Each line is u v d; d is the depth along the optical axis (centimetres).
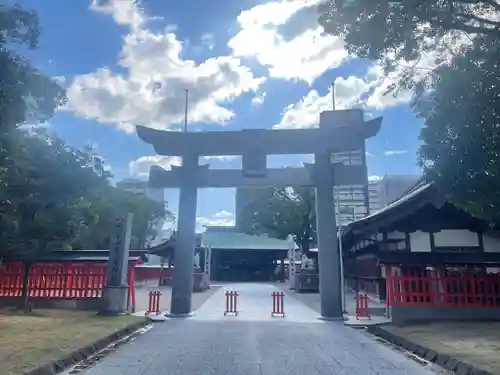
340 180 1827
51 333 1182
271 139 1888
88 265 1964
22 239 1739
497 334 1230
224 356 978
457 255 1680
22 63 904
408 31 848
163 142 1942
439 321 1555
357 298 1802
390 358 978
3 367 773
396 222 1848
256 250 5434
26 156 1612
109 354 1007
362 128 1825
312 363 911
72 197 1808
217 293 3303
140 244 5269
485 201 823
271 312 1992
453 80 762
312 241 4238
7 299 1934
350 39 888
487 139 738
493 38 762
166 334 1327
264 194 4328
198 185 1909
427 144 832
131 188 6769
